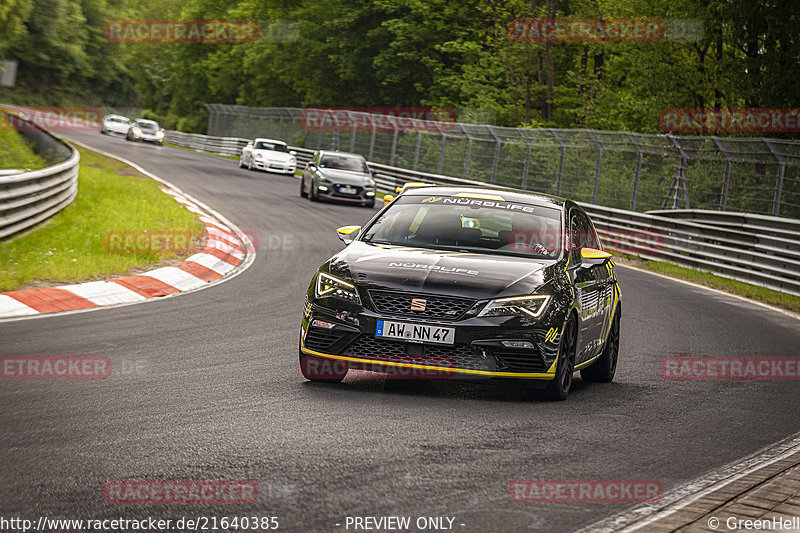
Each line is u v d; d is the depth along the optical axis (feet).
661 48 406.82
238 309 136.56
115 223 213.05
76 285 146.20
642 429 77.46
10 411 72.54
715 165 301.63
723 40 362.33
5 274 144.15
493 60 556.51
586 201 338.34
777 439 77.82
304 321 86.38
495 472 60.44
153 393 81.05
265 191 381.40
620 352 123.95
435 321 80.64
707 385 103.30
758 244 226.38
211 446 63.72
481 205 99.50
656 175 310.86
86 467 57.88
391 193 443.73
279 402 78.74
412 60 630.33
